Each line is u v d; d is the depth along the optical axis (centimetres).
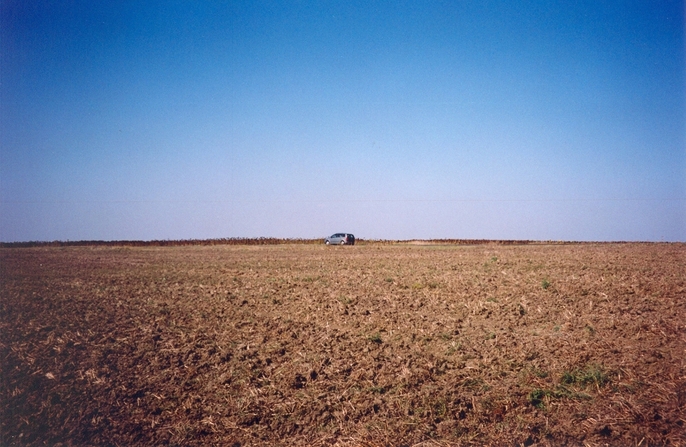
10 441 761
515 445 720
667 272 1789
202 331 1181
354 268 2348
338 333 1151
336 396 859
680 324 1108
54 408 838
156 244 6194
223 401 860
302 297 1540
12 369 966
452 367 949
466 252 3350
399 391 866
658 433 718
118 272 2298
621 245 3738
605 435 728
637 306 1266
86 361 998
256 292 1642
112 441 762
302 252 3938
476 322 1214
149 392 887
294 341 1105
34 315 1334
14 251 4447
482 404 816
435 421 785
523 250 3359
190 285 1825
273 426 793
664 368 887
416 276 1938
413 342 1087
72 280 1998
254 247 5138
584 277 1709
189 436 770
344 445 738
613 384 848
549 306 1309
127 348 1063
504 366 938
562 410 790
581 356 955
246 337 1140
